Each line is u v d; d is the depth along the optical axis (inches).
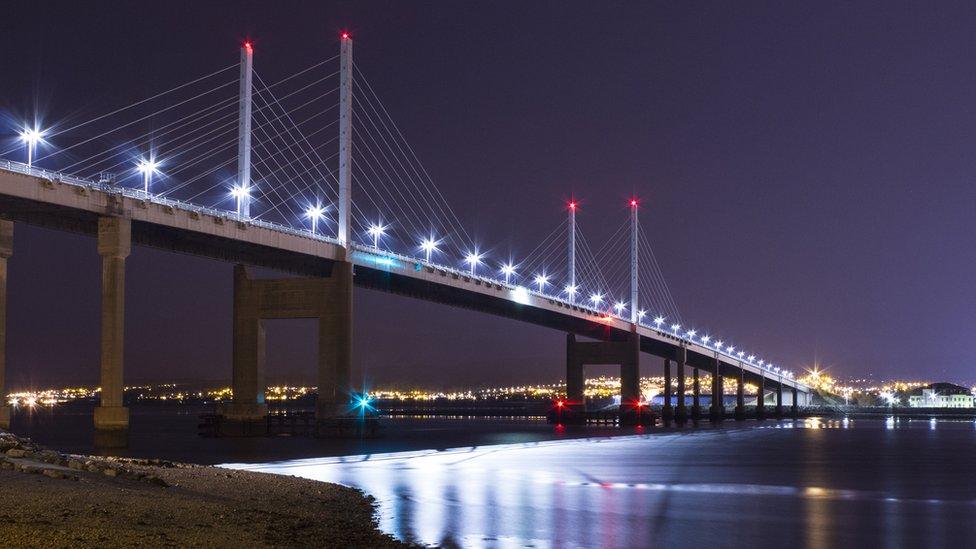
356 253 4217.5
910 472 2620.6
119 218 3154.5
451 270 4960.6
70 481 1363.2
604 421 7391.7
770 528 1517.0
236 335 4266.7
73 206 3011.8
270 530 1198.3
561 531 1437.0
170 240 3673.7
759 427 6860.2
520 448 3727.9
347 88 4217.5
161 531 1090.1
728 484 2220.7
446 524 1457.9
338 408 4101.9
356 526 1354.6
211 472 1862.7
